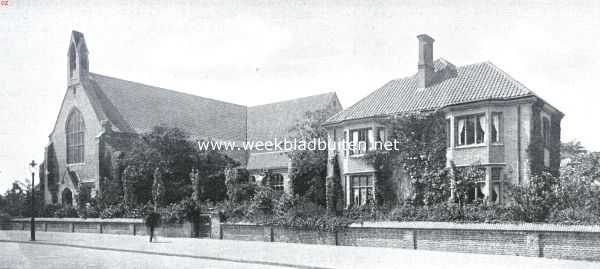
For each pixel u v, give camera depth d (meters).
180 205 34.47
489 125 29.19
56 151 54.03
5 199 50.78
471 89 31.45
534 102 28.47
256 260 20.42
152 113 54.88
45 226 44.62
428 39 35.28
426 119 32.03
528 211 22.94
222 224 32.06
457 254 21.28
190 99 60.28
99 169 47.84
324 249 24.28
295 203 30.39
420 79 35.03
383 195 33.66
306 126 47.38
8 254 24.39
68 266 19.33
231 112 62.38
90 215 42.66
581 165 30.53
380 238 24.94
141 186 43.06
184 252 23.92
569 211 21.78
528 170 28.16
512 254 20.75
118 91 54.00
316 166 41.75
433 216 25.83
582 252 18.98
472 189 29.62
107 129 48.75
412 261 19.33
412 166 32.06
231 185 40.56
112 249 26.42
